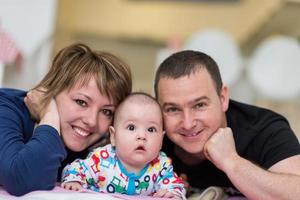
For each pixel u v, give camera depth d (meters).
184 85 1.50
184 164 1.74
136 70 4.93
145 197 1.43
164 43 4.95
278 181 1.39
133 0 5.01
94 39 5.02
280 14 4.51
